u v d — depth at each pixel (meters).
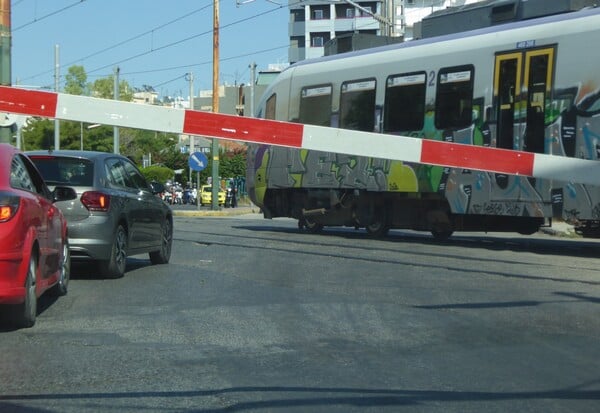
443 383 6.50
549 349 7.69
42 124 60.41
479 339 8.11
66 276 10.42
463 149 13.54
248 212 41.09
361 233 21.83
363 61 19.00
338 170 19.66
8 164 8.24
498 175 15.81
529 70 15.29
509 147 15.63
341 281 11.89
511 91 15.60
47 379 6.52
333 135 13.52
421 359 7.29
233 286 11.39
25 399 5.98
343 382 6.51
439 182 17.08
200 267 13.52
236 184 59.31
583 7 15.56
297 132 13.52
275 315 9.25
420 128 17.44
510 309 9.68
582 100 14.34
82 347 7.63
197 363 7.09
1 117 18.69
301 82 20.86
